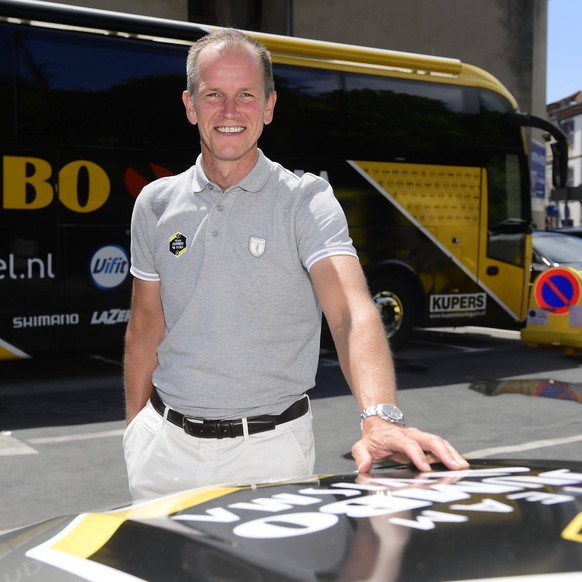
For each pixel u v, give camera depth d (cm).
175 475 224
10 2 805
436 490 129
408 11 1997
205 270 215
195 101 216
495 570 93
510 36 2145
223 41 214
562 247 1250
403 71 1045
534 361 1009
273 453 219
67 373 911
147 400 245
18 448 595
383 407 174
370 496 128
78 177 838
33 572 117
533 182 1789
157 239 224
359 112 1012
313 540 107
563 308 1041
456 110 1088
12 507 469
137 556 111
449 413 719
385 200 1032
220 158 211
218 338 215
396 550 100
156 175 875
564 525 106
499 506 116
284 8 1842
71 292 840
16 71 808
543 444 619
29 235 817
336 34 1906
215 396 217
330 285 201
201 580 100
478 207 1106
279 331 216
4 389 816
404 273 1056
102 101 848
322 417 698
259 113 214
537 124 1133
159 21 877
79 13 838
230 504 131
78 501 481
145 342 240
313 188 213
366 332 190
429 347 1131
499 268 1127
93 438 625
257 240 212
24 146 812
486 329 1360
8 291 809
